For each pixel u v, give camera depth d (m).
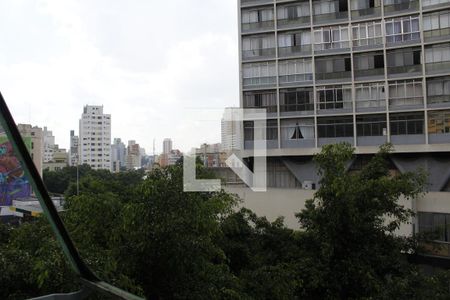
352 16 22.62
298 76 23.34
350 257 8.04
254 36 24.25
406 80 21.64
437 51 21.08
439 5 20.95
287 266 8.21
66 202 7.01
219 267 6.65
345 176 8.52
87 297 2.97
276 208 17.52
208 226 5.77
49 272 4.58
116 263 5.37
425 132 21.14
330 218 8.20
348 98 22.53
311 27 23.17
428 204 14.66
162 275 5.69
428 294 6.64
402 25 21.69
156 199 5.59
